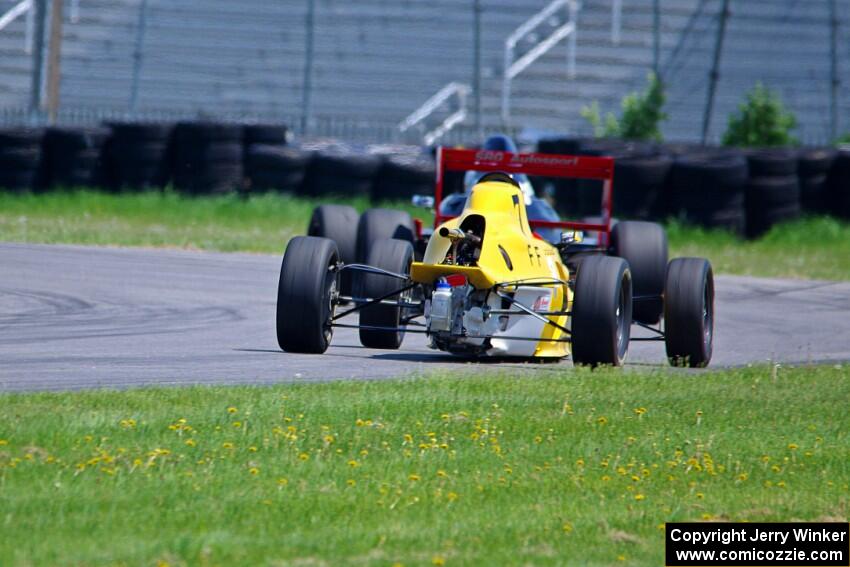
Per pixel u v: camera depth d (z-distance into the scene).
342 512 18.84
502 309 33.38
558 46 143.12
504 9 145.12
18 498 18.47
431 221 85.81
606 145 92.75
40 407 24.55
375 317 36.16
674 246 81.00
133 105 133.12
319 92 137.88
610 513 19.73
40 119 104.12
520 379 30.23
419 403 26.44
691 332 34.69
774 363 35.16
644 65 142.75
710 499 20.97
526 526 18.64
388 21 144.25
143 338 37.59
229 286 52.53
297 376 30.58
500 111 136.88
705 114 127.56
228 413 24.50
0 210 82.25
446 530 18.14
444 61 141.38
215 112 134.25
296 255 33.84
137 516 17.95
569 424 25.52
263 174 90.19
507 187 34.78
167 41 142.38
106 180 90.06
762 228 86.38
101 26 144.00
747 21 146.25
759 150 92.00
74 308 43.84
